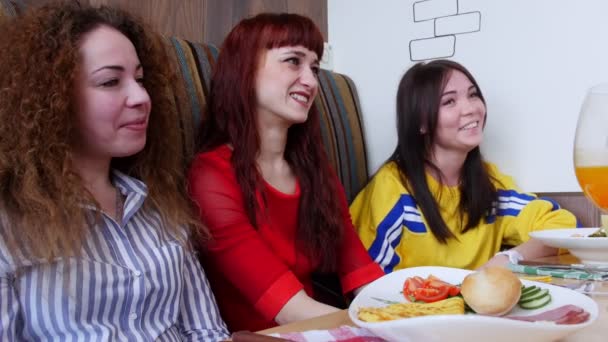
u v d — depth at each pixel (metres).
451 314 0.55
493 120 1.74
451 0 1.78
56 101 0.83
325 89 1.78
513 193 1.60
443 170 1.56
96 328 0.81
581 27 1.57
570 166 1.60
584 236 1.06
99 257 0.84
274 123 1.23
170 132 1.07
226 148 1.19
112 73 0.88
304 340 0.60
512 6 1.67
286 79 1.19
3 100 0.83
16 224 0.79
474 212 1.54
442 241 1.50
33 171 0.80
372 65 1.95
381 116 1.93
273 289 1.03
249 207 1.14
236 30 1.24
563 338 0.58
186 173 1.19
